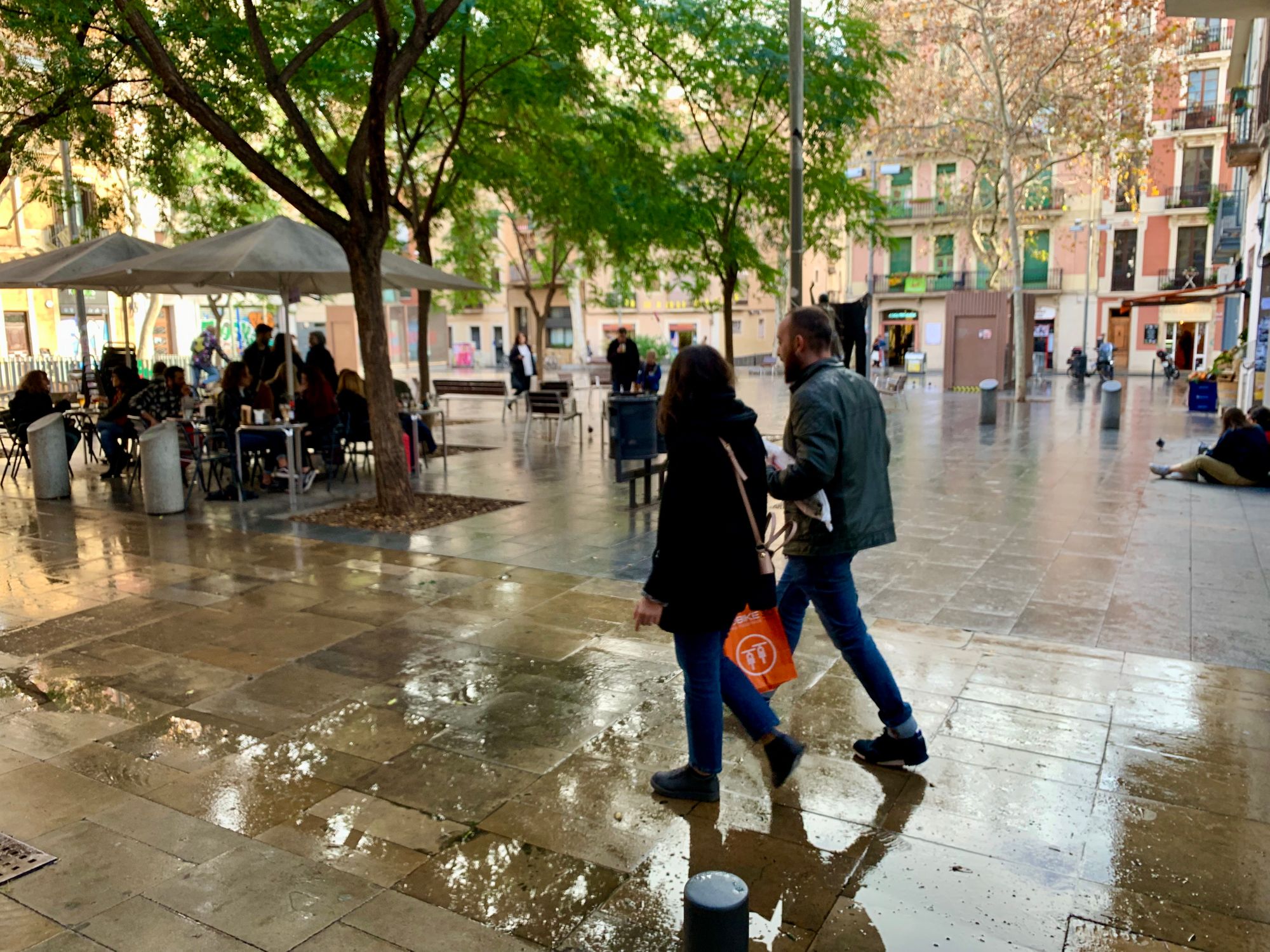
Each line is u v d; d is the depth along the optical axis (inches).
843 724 170.2
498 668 201.6
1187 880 121.5
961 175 1686.8
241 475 403.2
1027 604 241.6
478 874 125.1
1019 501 381.7
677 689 189.5
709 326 2260.1
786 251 781.3
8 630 230.8
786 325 146.9
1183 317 1429.6
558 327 2268.7
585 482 450.3
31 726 174.4
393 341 1150.3
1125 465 479.8
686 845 131.5
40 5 330.0
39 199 486.0
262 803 144.6
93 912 117.3
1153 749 158.6
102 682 196.2
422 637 222.5
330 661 206.7
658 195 565.0
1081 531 325.7
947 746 160.7
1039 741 162.4
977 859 127.0
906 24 906.7
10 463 511.5
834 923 113.7
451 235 935.7
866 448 144.5
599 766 155.9
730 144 644.7
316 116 570.9
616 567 285.6
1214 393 783.7
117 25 355.3
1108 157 914.7
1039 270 1704.0
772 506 366.9
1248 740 161.6
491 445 600.7
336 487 438.3
